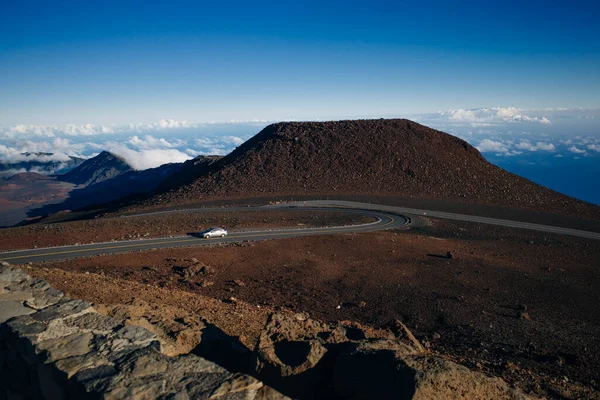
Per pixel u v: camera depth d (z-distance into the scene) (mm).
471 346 19625
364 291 29250
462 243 51594
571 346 20250
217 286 28391
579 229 66000
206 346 10961
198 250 39688
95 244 40844
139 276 29172
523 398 8750
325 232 53312
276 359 9266
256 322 16266
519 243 54375
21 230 47312
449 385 8023
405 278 33281
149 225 53688
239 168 104688
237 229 52906
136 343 8062
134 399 6102
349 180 97812
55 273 20031
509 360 17797
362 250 43156
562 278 35938
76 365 6980
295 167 103438
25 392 8141
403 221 66312
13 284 10492
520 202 88812
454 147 114438
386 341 10258
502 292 30438
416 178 98375
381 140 110500
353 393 8367
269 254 39469
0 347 8656
